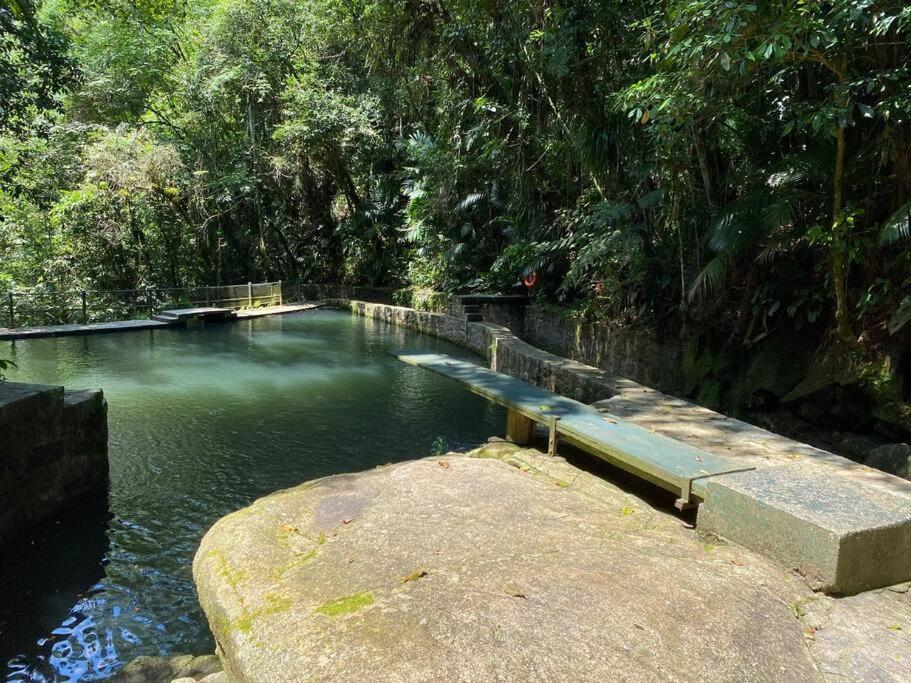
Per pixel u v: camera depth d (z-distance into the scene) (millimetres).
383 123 20047
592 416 4672
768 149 6879
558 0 8812
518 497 3410
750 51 5000
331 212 23953
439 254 16688
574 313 11250
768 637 2188
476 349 12195
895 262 5520
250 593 2537
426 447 6418
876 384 5574
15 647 3428
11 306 13586
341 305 21062
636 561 2613
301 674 1936
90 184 17250
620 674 1905
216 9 20906
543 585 2359
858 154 5688
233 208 21562
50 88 6449
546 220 13398
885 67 5234
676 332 8445
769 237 6426
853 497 2881
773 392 6570
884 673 2098
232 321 16953
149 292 18172
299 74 20828
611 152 8977
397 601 2271
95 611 3734
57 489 4949
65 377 9383
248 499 5180
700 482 3336
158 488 5391
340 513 3320
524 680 1854
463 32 12508
